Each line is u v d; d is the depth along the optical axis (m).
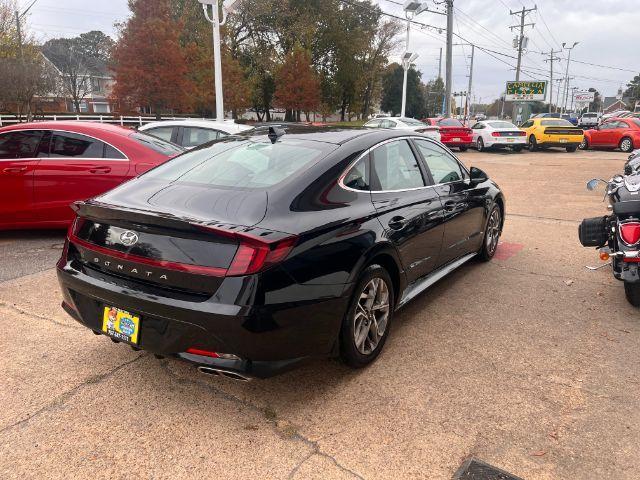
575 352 3.50
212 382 3.10
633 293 4.11
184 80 31.08
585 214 8.27
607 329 3.87
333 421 2.72
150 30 29.55
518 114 45.09
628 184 4.09
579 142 20.58
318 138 3.50
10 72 29.05
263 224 2.58
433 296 4.56
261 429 2.66
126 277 2.73
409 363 3.35
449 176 4.56
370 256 3.04
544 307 4.30
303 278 2.60
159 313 2.56
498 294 4.61
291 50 43.25
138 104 30.88
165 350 2.61
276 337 2.53
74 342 3.58
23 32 34.66
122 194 3.06
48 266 5.19
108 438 2.57
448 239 4.29
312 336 2.70
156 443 2.54
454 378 3.16
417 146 4.15
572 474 2.34
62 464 2.38
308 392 3.00
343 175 3.16
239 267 2.43
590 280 4.99
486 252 5.45
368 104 60.62
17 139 5.89
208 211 2.68
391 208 3.41
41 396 2.92
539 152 21.25
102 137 6.02
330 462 2.41
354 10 48.59
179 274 2.53
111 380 3.11
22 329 3.76
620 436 2.60
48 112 35.91
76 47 62.84
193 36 39.44
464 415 2.78
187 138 8.91
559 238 6.68
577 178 12.48
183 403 2.88
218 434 2.61
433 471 2.35
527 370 3.26
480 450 2.50
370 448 2.51
